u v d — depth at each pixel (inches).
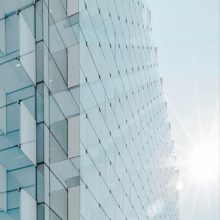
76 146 820.0
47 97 682.8
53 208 667.4
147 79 2174.0
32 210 616.4
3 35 667.4
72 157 791.1
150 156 2075.5
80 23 923.4
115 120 1283.2
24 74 658.2
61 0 823.1
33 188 625.9
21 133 627.8
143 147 1860.2
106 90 1175.0
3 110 642.8
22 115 634.2
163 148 2733.8
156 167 2290.8
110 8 1333.7
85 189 867.4
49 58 713.6
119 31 1481.3
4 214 608.4
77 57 872.9
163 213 2497.5
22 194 608.1
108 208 1103.6
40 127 654.5
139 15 2052.2
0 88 644.7
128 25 1695.4
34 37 688.4
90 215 903.1
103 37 1185.4
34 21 694.5
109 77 1233.4
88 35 994.1
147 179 1914.4
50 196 655.8
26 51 661.3
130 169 1496.1
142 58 2043.6
